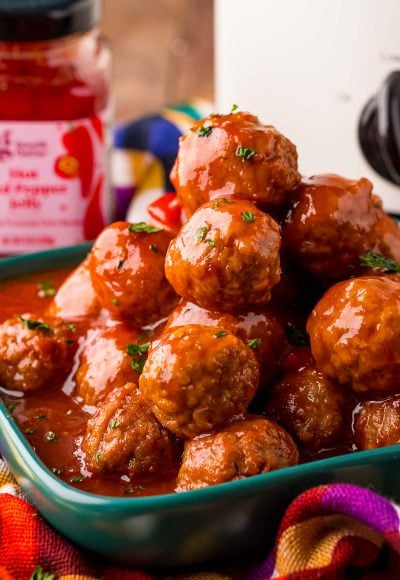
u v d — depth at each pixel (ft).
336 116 1.74
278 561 1.17
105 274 1.32
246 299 1.24
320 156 1.78
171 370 1.17
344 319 1.21
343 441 1.25
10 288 1.51
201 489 1.14
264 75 1.76
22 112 1.74
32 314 1.38
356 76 1.71
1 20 1.70
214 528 1.17
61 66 1.75
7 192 1.78
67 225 1.81
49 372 1.32
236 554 1.23
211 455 1.18
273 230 1.22
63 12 1.72
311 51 1.72
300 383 1.26
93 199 1.80
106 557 1.21
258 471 1.17
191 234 1.23
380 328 1.19
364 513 1.14
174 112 2.05
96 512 1.14
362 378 1.22
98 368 1.31
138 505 1.13
